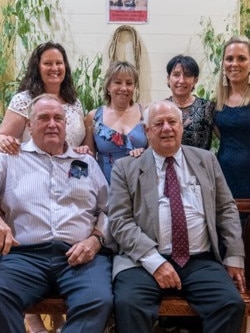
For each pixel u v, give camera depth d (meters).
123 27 3.38
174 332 2.44
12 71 3.38
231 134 2.62
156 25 3.40
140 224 2.24
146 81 3.45
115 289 2.12
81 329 2.00
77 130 2.69
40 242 2.24
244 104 2.60
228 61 2.64
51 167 2.32
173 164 2.28
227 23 3.40
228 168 2.63
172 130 2.23
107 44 3.40
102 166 2.71
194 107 2.75
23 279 2.13
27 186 2.28
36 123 2.29
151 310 2.06
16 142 2.34
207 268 2.19
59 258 2.23
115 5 3.37
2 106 3.39
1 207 2.33
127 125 2.74
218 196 2.32
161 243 2.21
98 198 2.42
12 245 2.20
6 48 3.35
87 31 3.38
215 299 2.05
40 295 2.16
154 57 3.43
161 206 2.22
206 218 2.23
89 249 2.25
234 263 2.23
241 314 2.03
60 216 2.27
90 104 3.34
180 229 2.19
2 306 2.01
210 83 3.42
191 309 2.13
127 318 2.02
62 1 3.35
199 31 3.41
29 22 3.32
